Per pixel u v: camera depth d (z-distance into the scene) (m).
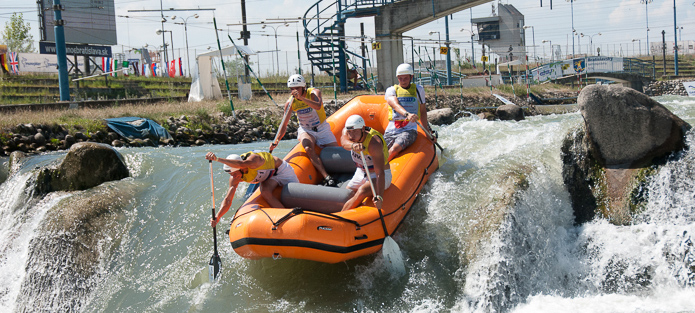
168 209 8.00
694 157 6.59
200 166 9.59
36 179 8.91
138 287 6.50
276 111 18.22
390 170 6.26
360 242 5.59
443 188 7.19
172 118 15.27
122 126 13.83
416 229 6.54
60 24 17.42
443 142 9.57
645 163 6.93
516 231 6.15
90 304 6.44
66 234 7.31
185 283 6.37
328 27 27.16
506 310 5.58
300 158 7.27
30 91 24.23
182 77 32.53
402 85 7.52
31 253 7.30
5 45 36.09
